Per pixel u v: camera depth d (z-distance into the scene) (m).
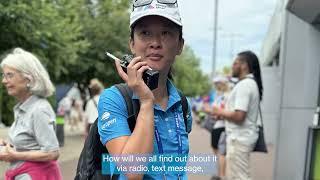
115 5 19.38
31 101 3.58
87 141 2.34
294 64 7.07
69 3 15.88
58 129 13.25
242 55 5.27
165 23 2.20
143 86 2.07
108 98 2.17
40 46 11.25
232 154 5.25
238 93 5.16
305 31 7.02
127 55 2.26
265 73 17.92
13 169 3.55
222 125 7.59
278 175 7.12
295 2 5.87
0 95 13.60
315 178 5.52
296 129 7.07
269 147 15.63
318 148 5.55
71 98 28.16
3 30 10.53
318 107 6.21
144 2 2.19
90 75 18.56
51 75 13.72
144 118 2.05
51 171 3.61
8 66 3.53
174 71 2.52
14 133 3.58
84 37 17.94
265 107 17.41
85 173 2.31
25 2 10.54
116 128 2.11
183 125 2.37
